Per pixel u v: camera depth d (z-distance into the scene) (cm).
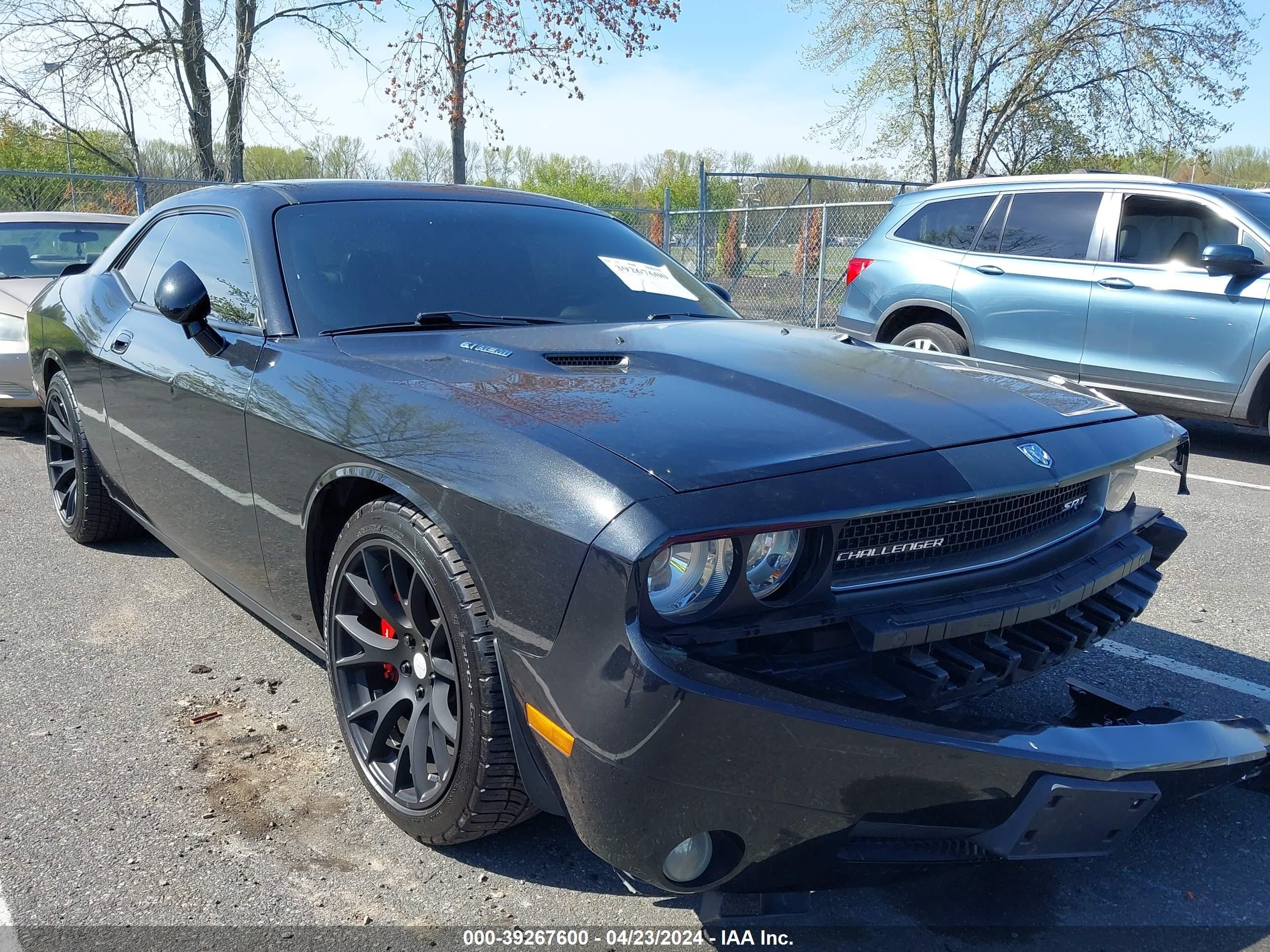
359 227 308
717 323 306
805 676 180
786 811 174
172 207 377
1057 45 1702
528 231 335
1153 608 396
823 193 1578
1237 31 1656
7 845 228
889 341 801
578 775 177
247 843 231
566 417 201
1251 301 619
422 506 208
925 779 178
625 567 167
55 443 461
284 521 262
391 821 239
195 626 360
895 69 1809
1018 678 207
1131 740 191
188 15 1489
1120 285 667
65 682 313
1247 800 263
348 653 251
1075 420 235
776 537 180
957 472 196
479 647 197
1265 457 688
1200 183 666
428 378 233
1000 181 740
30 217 762
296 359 262
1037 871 231
